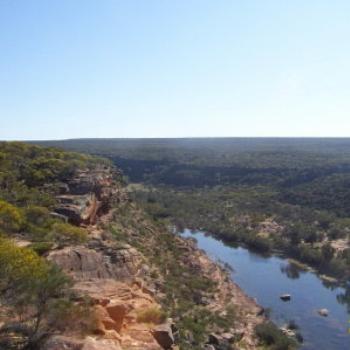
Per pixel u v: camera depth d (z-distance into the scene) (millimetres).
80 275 24219
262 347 36344
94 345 14469
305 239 76625
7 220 30422
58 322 15641
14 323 15492
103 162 73250
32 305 15688
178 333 26141
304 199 107125
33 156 57531
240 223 92250
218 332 33969
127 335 17344
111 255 29828
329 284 57156
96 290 20703
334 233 78312
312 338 40438
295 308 48094
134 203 68125
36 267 16141
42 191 42844
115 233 43844
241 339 35781
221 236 84875
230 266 63844
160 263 43344
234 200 115375
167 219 93438
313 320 44812
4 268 15742
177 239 57812
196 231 89438
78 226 37969
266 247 74625
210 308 39188
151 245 48156
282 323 43688
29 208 33969
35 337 14766
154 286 34688
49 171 48594
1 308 16094
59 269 17547
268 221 92188
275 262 67812
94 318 16250
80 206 39438
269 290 54062
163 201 111062
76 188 45156
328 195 105250
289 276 60344
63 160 57125
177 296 36469
